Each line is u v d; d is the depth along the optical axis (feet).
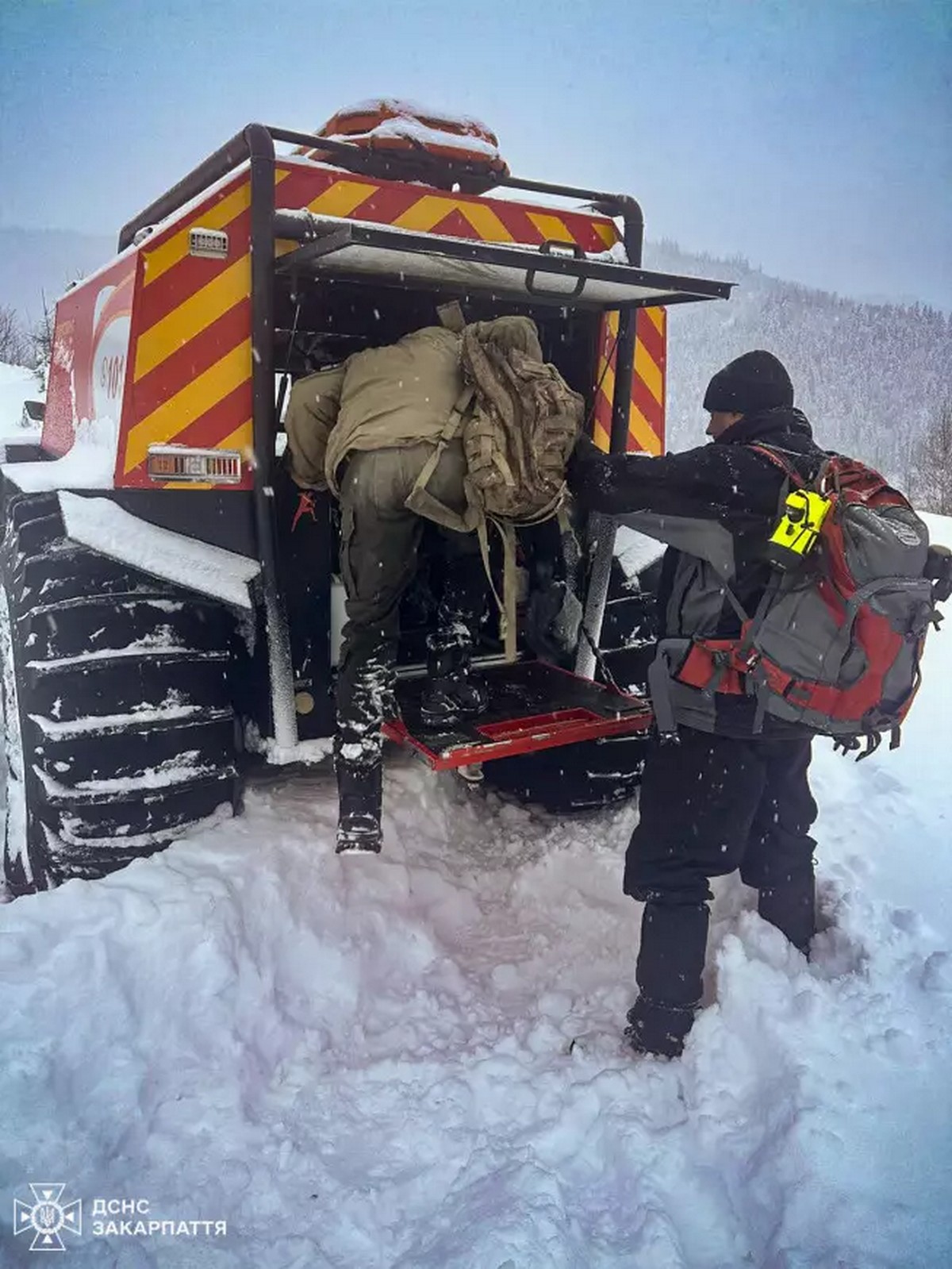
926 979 7.95
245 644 9.50
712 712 7.43
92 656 8.34
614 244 11.19
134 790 8.68
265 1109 7.16
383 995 8.77
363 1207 6.31
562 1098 7.29
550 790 11.96
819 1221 5.93
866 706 7.04
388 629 8.72
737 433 7.91
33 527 8.38
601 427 11.33
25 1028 7.08
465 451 8.05
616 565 11.02
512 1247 5.74
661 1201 6.30
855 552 6.87
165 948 7.86
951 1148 6.38
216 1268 5.79
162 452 8.68
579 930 9.84
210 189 8.74
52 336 14.33
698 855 7.72
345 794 8.62
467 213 10.21
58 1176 6.20
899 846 10.86
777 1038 7.20
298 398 8.81
